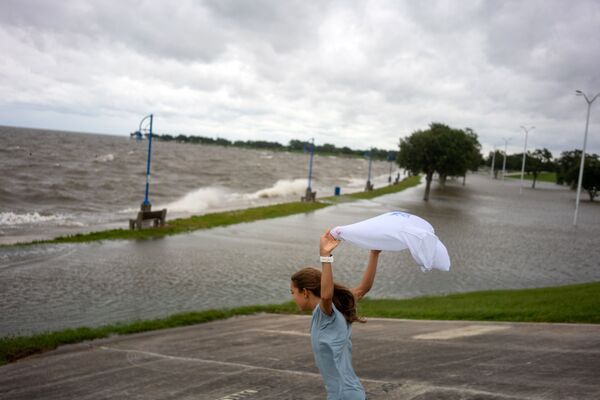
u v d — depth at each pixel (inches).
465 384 224.4
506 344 313.4
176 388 252.5
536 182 5556.1
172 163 4594.0
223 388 245.4
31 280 655.1
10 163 3043.8
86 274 705.6
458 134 2378.2
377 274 808.9
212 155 7573.8
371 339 352.8
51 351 367.6
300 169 5674.2
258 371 275.1
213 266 805.9
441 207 2118.6
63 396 252.4
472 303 554.6
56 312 520.7
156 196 2080.5
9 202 1599.4
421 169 2396.7
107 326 441.4
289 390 234.5
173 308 558.6
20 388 272.8
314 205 1863.9
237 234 1164.5
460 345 316.5
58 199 1755.7
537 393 206.4
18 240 950.4
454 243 1183.6
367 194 2571.4
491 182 4950.8
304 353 319.6
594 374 233.8
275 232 1226.6
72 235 1012.5
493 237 1323.8
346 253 997.8
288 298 627.8
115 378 281.3
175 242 1014.4
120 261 806.5
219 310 518.9
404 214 121.9
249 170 4579.2
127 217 1423.5
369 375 249.8
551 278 847.7
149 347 366.3
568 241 1322.6
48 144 6205.7
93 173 2928.2
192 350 348.5
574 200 3083.2
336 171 6141.7
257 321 474.9
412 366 265.7
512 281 809.5
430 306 548.4
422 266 111.7
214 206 1834.4
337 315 115.6
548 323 403.5
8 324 473.4
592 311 438.9
